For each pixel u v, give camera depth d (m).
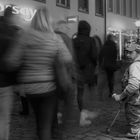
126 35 25.61
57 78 4.27
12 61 4.07
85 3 19.77
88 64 7.55
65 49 4.27
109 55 11.38
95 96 10.86
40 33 4.17
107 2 22.41
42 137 4.29
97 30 20.92
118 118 8.14
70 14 17.80
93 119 7.96
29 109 8.86
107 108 9.36
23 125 7.34
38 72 4.13
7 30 4.20
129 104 6.47
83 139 6.34
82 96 7.59
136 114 6.43
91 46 7.56
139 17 28.78
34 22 4.27
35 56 4.12
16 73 4.27
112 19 23.36
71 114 5.05
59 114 5.48
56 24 5.96
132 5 27.39
